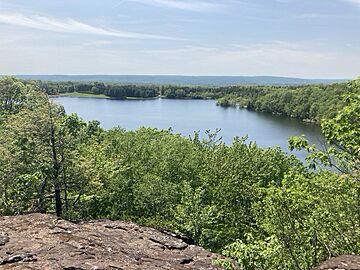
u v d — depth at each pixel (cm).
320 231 856
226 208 2362
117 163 2619
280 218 871
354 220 839
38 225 1093
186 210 2159
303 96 9719
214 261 846
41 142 2123
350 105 876
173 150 3025
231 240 2098
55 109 2200
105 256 929
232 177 2491
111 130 4009
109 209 2367
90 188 2236
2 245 945
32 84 2480
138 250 1021
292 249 845
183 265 966
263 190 1051
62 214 2153
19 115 2206
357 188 838
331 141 892
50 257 887
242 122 8969
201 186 2558
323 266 687
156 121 9019
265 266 827
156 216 2278
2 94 4344
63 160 2166
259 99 12150
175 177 2845
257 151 2912
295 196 887
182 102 15738
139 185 2522
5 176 2050
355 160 848
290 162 2953
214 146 3250
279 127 7950
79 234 1059
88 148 2698
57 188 2128
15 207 2059
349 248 836
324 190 870
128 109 11812
